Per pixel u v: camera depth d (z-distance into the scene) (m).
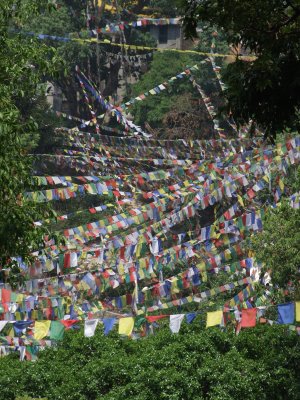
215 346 41.38
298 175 40.44
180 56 77.88
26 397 38.41
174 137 73.62
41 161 63.25
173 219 39.84
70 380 40.47
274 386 40.84
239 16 22.28
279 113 22.97
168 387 39.59
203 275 38.66
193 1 22.72
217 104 75.06
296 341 41.22
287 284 41.06
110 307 38.09
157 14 87.00
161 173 42.53
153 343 41.81
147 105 76.06
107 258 38.94
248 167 40.72
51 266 35.97
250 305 39.28
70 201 63.06
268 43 22.50
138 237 39.12
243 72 22.69
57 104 84.19
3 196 26.52
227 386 40.16
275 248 40.88
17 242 26.92
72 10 80.12
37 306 36.78
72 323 33.50
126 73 82.62
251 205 45.56
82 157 58.22
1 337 36.59
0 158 25.92
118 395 39.53
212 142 55.19
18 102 63.19
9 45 27.64
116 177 43.78
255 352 41.59
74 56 77.81
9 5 27.97
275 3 22.39
